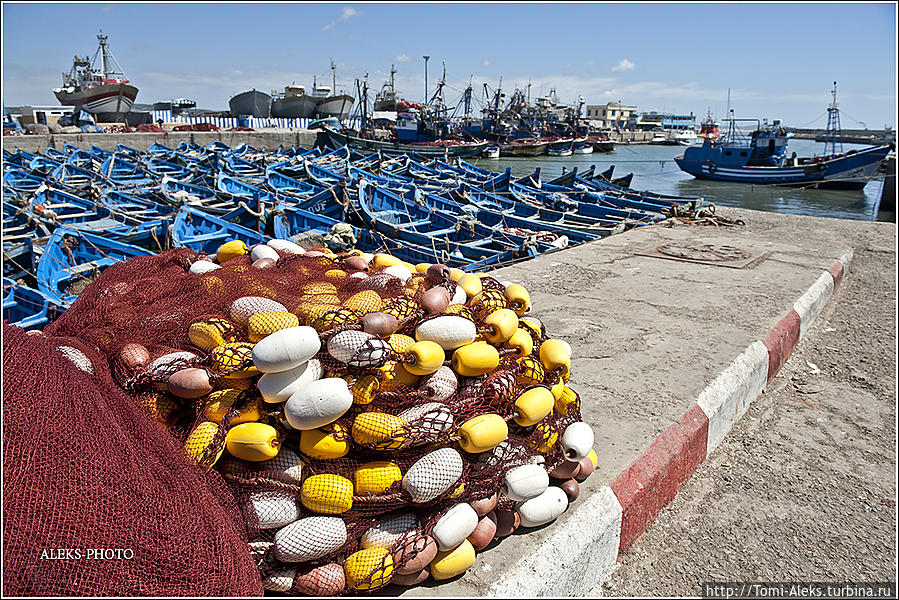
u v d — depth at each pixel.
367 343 2.31
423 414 2.39
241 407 2.32
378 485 2.28
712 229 10.40
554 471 2.79
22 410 1.87
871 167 35.91
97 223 15.20
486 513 2.46
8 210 16.12
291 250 3.79
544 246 13.43
